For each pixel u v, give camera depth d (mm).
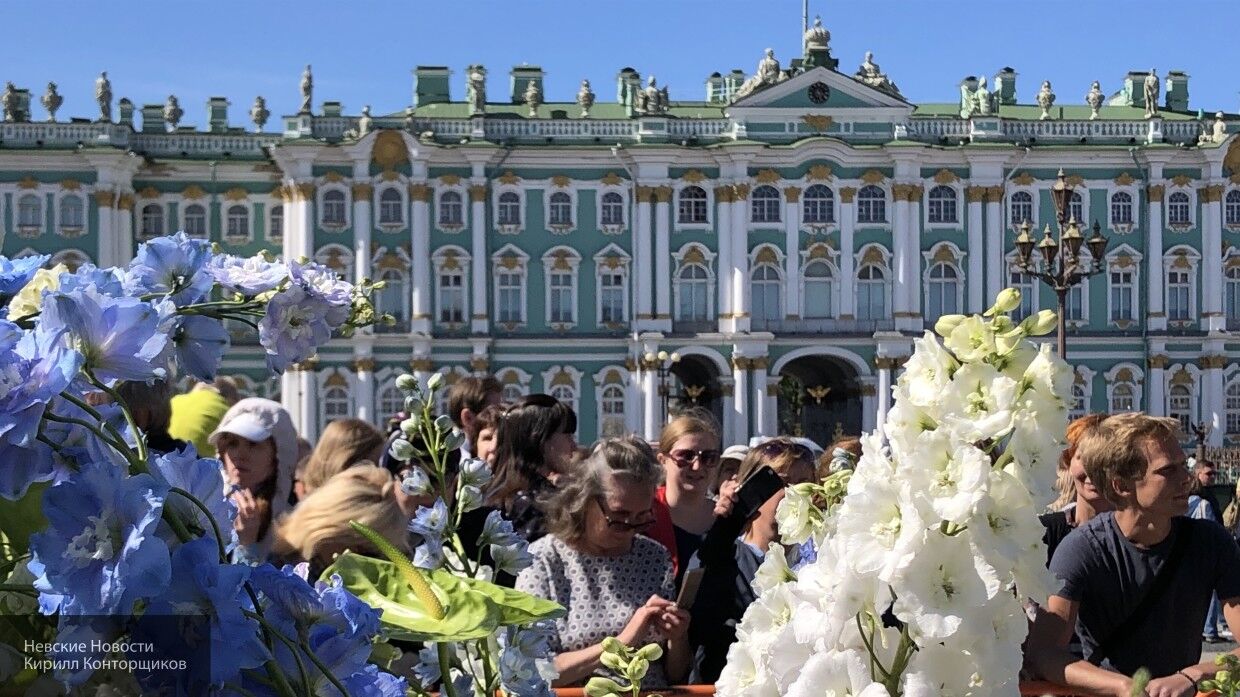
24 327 2932
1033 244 31453
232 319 3414
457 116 63938
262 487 10148
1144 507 7570
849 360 63469
